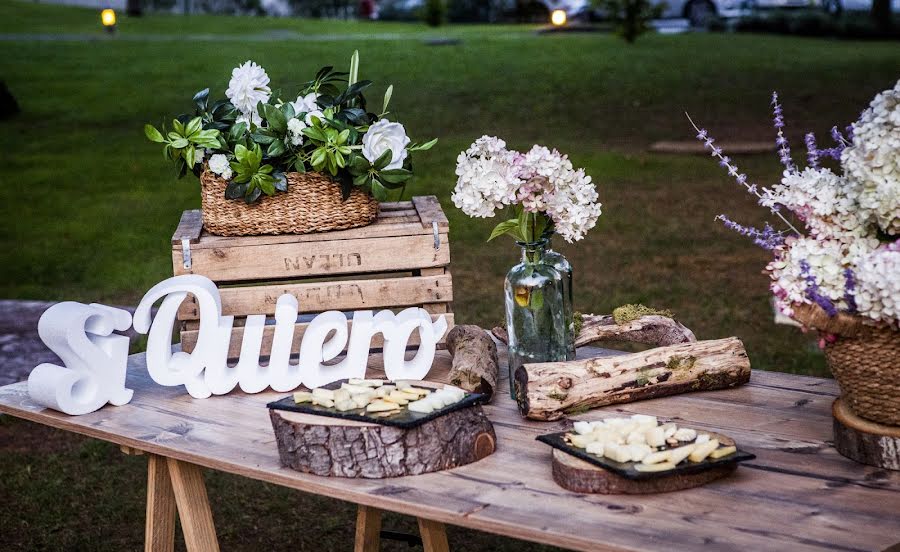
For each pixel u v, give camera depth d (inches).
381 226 112.3
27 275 296.5
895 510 70.4
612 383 93.7
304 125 106.8
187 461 89.0
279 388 101.7
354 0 1221.1
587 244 311.9
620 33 771.4
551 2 1018.1
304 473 80.6
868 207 75.4
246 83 111.8
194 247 109.1
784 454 81.4
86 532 150.4
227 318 103.9
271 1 1279.5
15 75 653.3
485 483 77.2
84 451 180.1
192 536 96.6
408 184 399.5
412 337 113.7
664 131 485.4
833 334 77.1
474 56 723.4
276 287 111.3
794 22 815.7
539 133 493.0
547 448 84.5
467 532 152.0
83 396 99.3
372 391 86.0
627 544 65.8
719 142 446.3
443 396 83.1
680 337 106.7
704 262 286.4
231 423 94.0
